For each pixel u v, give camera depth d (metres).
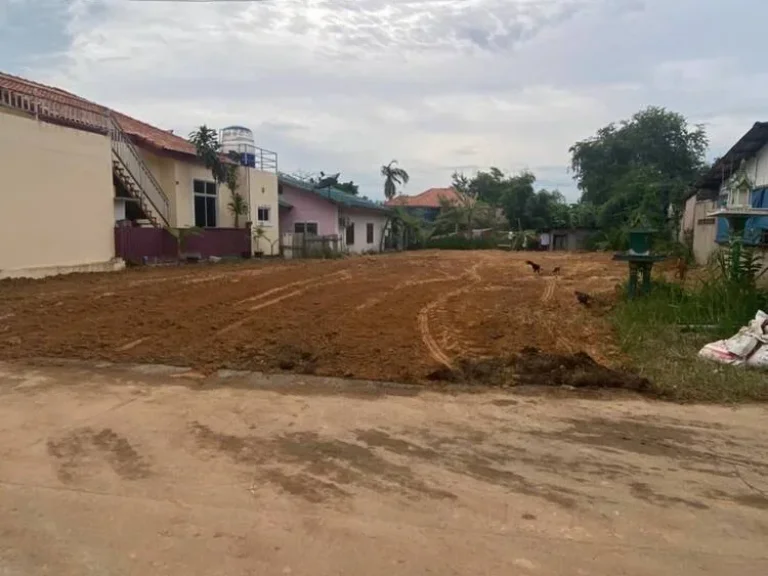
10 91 13.72
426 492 3.23
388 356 6.38
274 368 5.88
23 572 2.48
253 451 3.79
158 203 19.92
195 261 20.19
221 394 5.01
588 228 38.78
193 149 22.30
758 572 2.51
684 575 2.48
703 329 7.29
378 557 2.60
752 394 4.99
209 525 2.87
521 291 12.45
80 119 16.16
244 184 24.25
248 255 23.50
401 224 39.22
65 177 14.60
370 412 4.56
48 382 5.32
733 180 13.53
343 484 3.33
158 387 5.20
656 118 38.66
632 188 33.47
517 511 3.02
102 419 4.35
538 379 5.41
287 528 2.85
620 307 9.07
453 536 2.78
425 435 4.08
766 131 13.65
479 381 5.43
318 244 26.69
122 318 8.52
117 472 3.46
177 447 3.84
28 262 13.53
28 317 8.52
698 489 3.28
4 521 2.90
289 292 11.82
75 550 2.65
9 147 12.88
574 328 8.00
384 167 50.94
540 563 2.56
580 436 4.07
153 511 3.00
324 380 5.48
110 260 16.42
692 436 4.08
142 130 21.97
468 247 39.47
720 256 9.36
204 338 7.24
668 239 26.12
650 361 5.96
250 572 2.49
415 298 11.18
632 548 2.69
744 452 3.80
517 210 42.72
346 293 11.82
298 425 4.27
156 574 2.47
